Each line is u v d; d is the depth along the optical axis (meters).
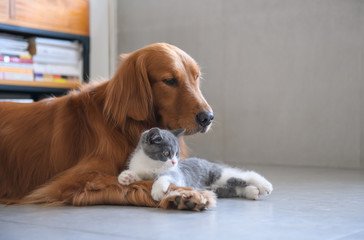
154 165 2.19
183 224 1.84
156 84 2.49
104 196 2.21
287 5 4.74
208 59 5.27
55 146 2.50
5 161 2.59
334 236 1.66
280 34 4.79
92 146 2.46
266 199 2.49
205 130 2.46
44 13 4.78
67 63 5.01
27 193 2.54
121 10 5.85
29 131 2.58
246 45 5.01
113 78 2.54
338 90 4.48
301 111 4.70
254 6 4.95
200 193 2.10
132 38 5.79
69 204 2.26
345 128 4.45
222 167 2.57
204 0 5.27
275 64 4.84
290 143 4.77
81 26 5.13
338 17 4.45
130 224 1.84
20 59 4.61
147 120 2.52
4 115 2.65
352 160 4.43
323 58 4.55
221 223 1.86
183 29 5.43
